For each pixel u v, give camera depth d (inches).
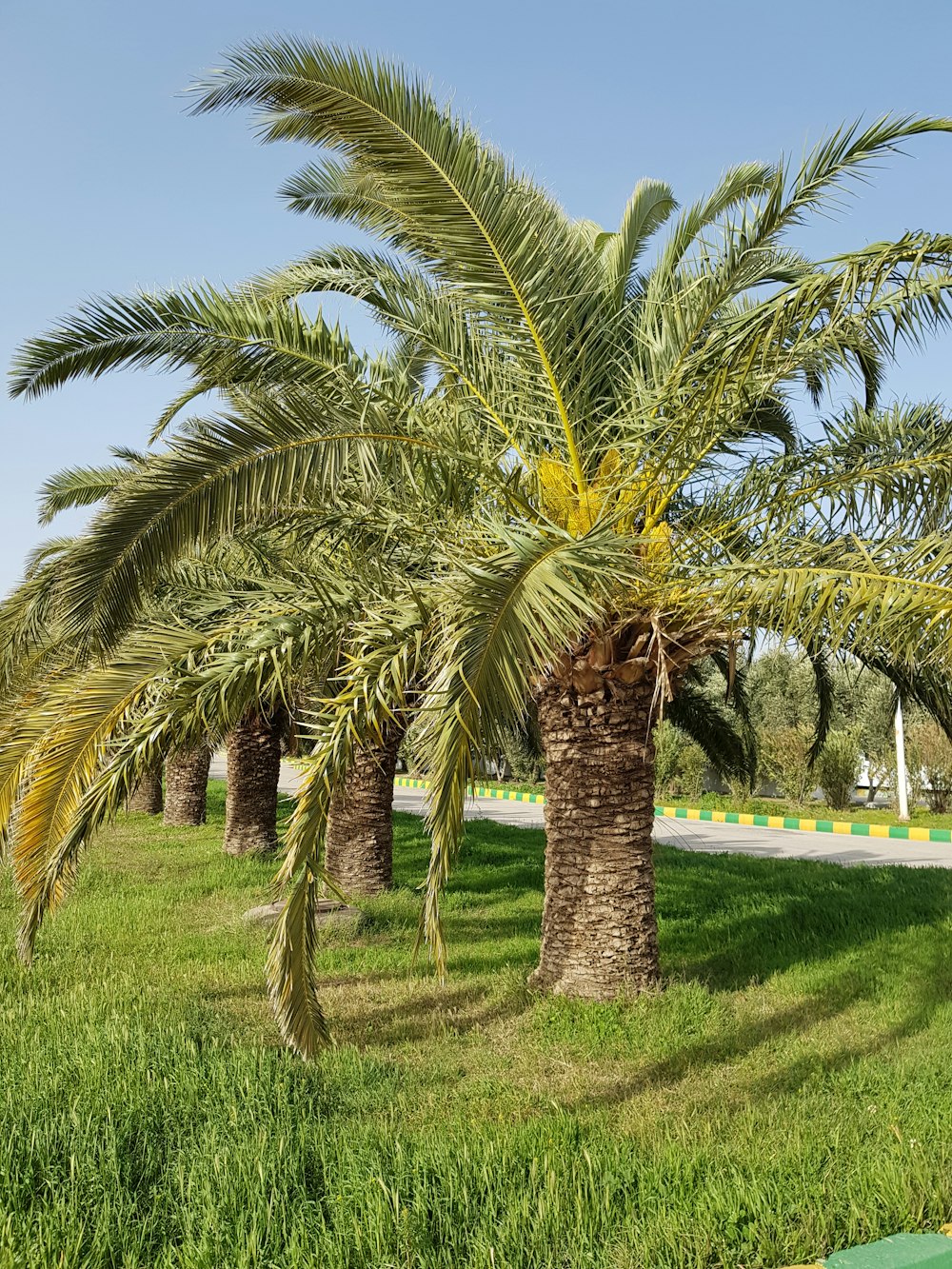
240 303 215.6
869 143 211.3
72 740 208.5
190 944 319.3
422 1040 229.1
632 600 243.3
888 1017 244.7
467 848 582.2
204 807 749.9
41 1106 163.0
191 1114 165.9
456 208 205.3
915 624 182.2
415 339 255.0
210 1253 121.0
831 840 774.5
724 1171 144.3
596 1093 194.2
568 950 260.7
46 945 313.9
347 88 194.7
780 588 201.6
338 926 341.7
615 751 263.1
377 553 255.8
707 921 370.0
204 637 226.8
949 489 238.4
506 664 145.8
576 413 247.8
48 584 299.4
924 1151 151.9
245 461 189.5
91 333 201.9
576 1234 127.4
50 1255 119.6
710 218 289.3
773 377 230.1
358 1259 121.7
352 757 196.5
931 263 202.7
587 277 252.4
